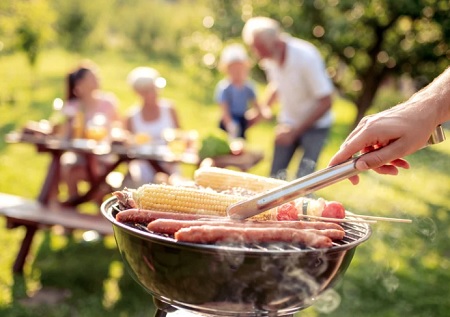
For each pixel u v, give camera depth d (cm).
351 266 463
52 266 438
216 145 443
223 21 1060
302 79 487
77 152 436
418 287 436
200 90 1371
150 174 502
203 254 152
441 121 168
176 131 511
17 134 457
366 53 1020
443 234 579
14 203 436
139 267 167
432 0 938
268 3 1025
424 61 1007
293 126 498
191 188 188
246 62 618
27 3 1080
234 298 158
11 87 1166
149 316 376
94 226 407
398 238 547
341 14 988
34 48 1125
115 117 550
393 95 1102
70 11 1758
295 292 160
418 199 703
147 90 529
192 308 165
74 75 530
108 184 468
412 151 164
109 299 395
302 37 1004
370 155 161
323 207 186
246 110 622
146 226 174
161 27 1983
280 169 518
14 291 395
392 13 959
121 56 1850
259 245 159
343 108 1468
